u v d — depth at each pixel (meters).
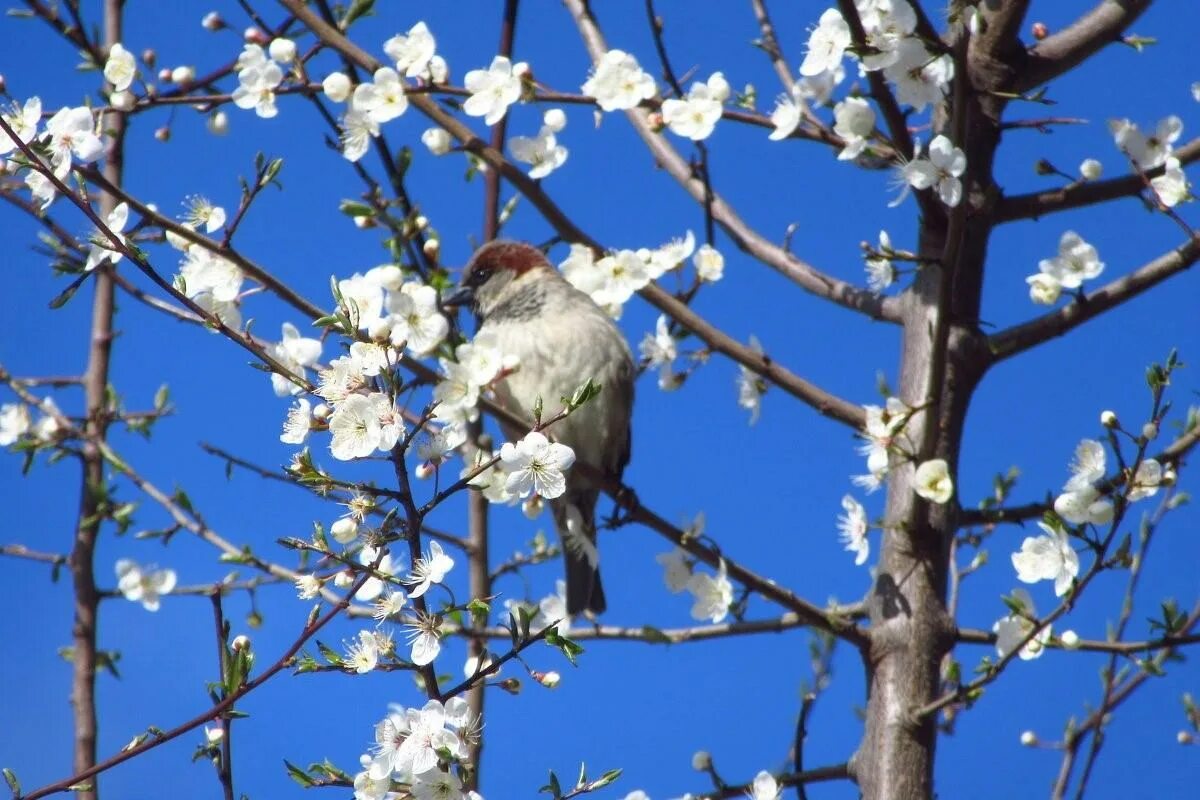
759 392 9.32
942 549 8.19
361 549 6.17
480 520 10.20
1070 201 8.60
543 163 9.23
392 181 9.03
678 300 9.23
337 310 6.18
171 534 9.51
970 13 7.30
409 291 7.18
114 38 11.05
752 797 7.84
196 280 7.73
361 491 6.04
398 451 6.11
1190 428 7.70
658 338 9.35
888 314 9.05
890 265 8.00
